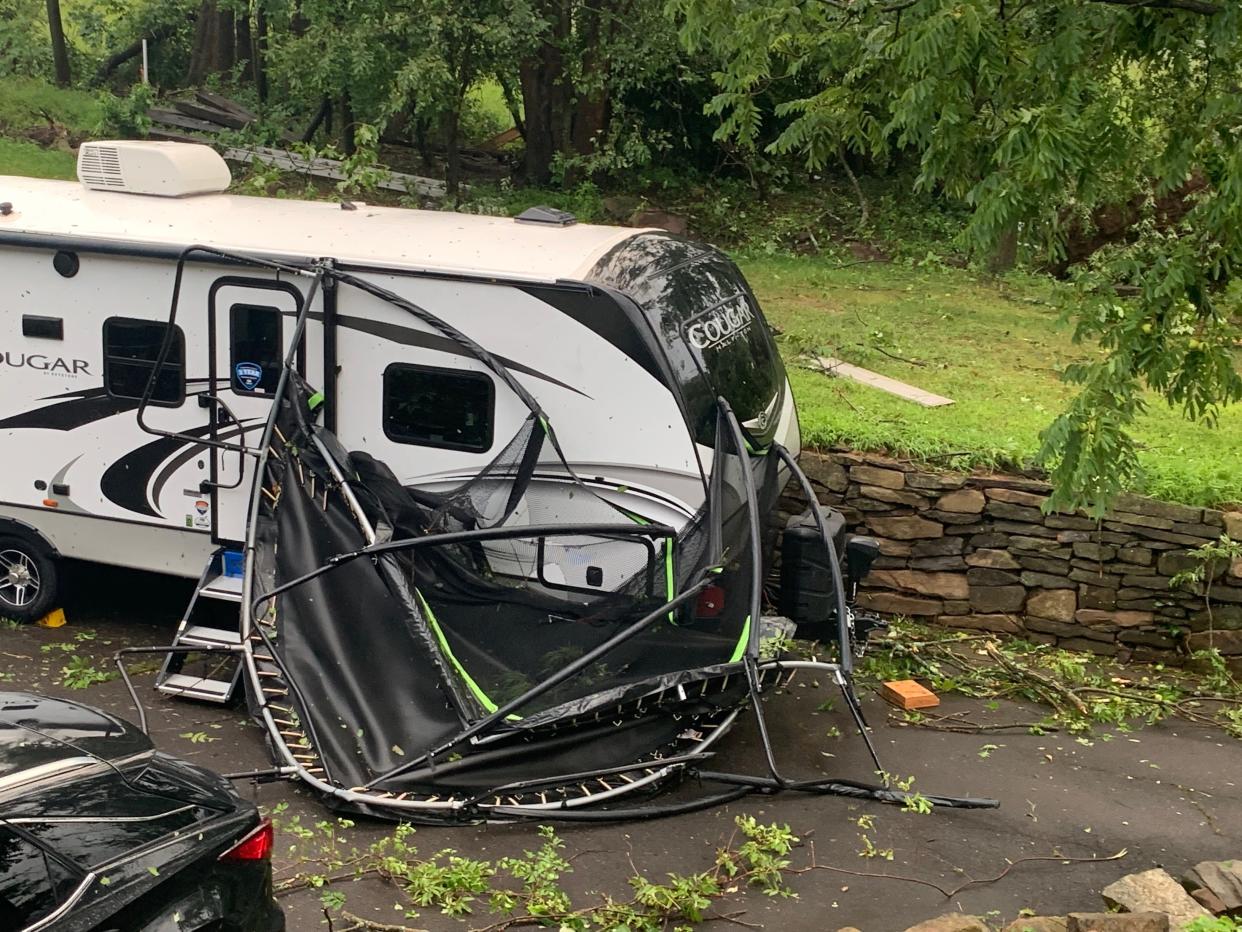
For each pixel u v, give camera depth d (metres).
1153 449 10.08
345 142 18.28
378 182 15.40
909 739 7.88
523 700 6.34
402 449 7.74
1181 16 6.21
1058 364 12.34
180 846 3.96
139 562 8.60
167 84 22.80
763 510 7.80
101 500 8.53
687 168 19.89
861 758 7.55
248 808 4.29
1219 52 6.07
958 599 9.59
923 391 11.16
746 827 6.32
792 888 5.95
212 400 8.09
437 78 14.94
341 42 14.98
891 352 12.45
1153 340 6.29
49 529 8.73
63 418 8.52
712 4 7.27
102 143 9.06
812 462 9.67
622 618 7.01
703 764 7.30
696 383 7.37
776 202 19.39
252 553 7.34
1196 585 9.09
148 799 4.13
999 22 6.14
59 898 3.67
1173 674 9.17
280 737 6.73
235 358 8.02
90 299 8.30
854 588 8.47
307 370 7.87
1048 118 5.80
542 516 7.46
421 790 6.36
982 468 9.51
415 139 19.33
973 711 8.38
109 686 7.91
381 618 6.86
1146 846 6.60
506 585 7.40
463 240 8.00
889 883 6.04
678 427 7.21
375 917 5.46
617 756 6.75
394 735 6.52
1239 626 9.07
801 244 17.91
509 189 18.20
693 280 8.04
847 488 9.62
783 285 15.34
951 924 5.21
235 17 19.69
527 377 7.43
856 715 7.00
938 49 5.84
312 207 9.06
